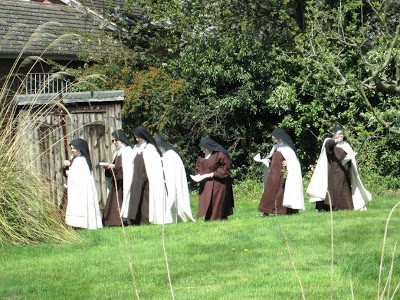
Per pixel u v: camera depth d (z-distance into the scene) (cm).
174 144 3266
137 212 2098
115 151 2169
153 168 2097
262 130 3444
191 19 3438
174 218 2145
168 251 1432
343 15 2714
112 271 1279
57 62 3397
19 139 1566
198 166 2128
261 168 3375
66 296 1116
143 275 1245
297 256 1354
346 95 3081
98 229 1841
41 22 3550
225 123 3391
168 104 3191
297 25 3312
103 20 3600
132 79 3222
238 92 3297
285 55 3091
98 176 2281
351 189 2189
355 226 1650
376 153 3109
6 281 1220
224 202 2109
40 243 1532
